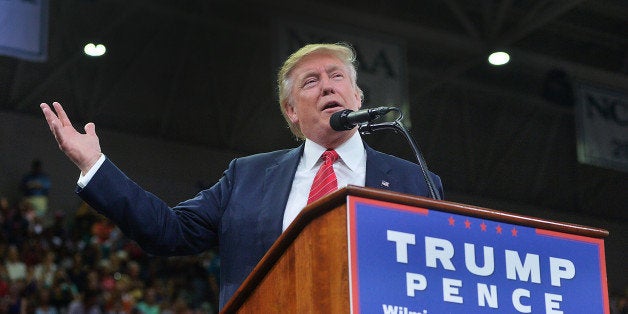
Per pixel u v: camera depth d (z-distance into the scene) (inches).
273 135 1010.1
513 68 1021.8
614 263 1106.7
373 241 91.3
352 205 91.2
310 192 126.8
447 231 95.5
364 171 133.6
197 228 133.6
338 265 90.8
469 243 96.4
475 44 877.2
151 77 934.4
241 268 126.0
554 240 101.7
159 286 785.6
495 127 1067.3
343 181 132.0
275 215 127.0
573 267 101.7
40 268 701.3
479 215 97.9
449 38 860.6
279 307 98.6
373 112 128.3
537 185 1086.4
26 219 754.8
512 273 97.8
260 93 983.6
